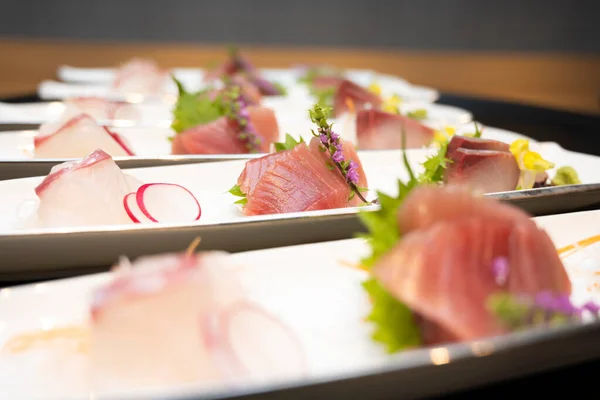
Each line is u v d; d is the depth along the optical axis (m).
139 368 0.22
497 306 0.22
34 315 0.25
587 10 1.41
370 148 0.48
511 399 0.23
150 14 1.28
